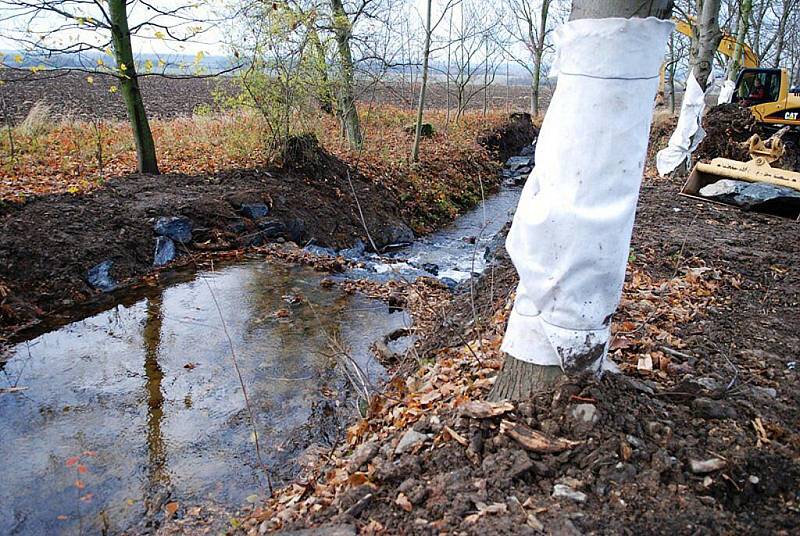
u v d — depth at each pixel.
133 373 5.83
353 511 2.86
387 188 13.57
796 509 2.57
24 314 6.90
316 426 4.98
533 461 2.83
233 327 6.87
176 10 9.66
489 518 2.55
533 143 24.41
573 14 2.94
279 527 3.28
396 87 23.16
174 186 10.19
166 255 8.70
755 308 5.07
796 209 8.68
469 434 3.08
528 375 3.16
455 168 16.89
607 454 2.77
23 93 19.25
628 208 2.82
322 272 8.84
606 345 3.08
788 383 3.69
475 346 4.84
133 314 7.16
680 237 7.45
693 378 3.64
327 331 6.81
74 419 5.07
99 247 8.09
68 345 6.39
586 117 2.73
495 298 6.10
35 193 8.80
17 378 5.71
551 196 2.84
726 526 2.44
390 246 12.00
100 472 4.42
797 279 5.82
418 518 2.69
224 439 4.82
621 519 2.47
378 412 4.50
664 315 4.75
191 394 5.47
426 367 4.98
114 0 9.48
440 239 12.83
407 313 7.41
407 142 17.36
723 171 9.77
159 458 4.58
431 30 14.75
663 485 2.67
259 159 11.88
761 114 14.22
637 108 2.73
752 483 2.68
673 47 24.52
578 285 2.88
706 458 2.79
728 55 18.61
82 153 11.27
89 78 9.67
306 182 11.76
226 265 8.88
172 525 3.87
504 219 14.60
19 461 4.52
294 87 11.90
